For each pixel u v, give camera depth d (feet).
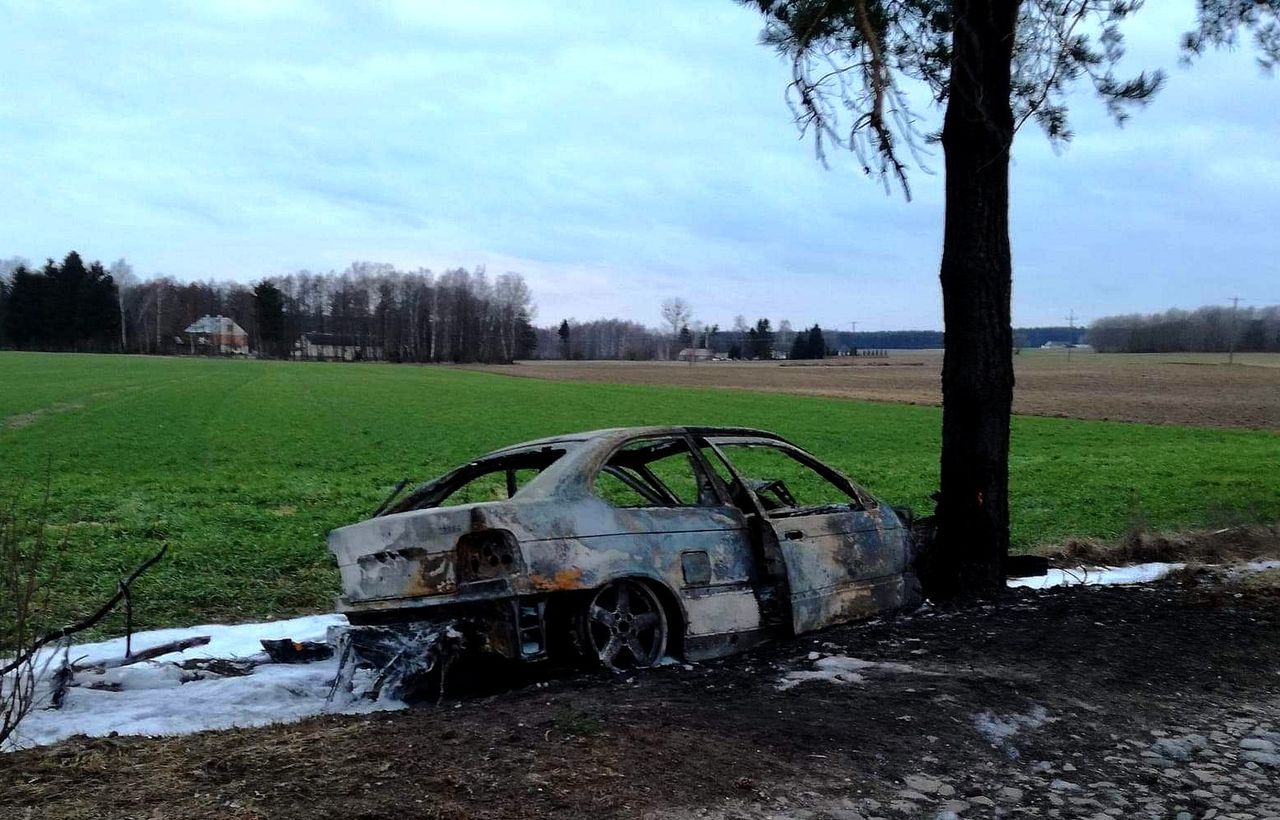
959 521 28.25
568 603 20.48
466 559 19.61
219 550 40.81
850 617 24.80
